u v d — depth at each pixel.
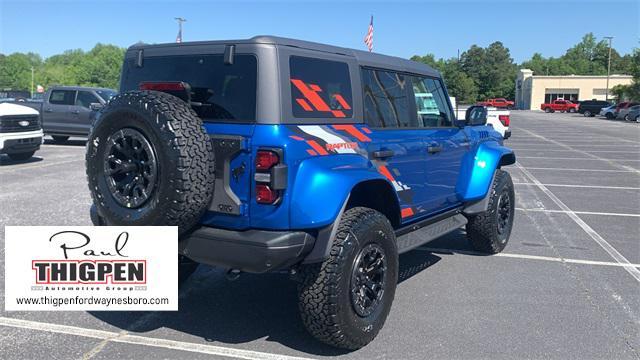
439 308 4.75
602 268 5.95
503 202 6.44
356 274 3.72
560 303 4.88
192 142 3.40
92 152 3.70
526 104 96.06
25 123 13.23
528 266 6.01
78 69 112.06
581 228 7.86
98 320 4.45
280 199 3.45
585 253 6.55
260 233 3.49
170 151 3.35
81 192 9.96
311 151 3.59
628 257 6.38
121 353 3.85
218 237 3.55
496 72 121.38
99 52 122.00
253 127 3.51
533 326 4.37
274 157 3.41
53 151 16.83
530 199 10.21
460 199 5.84
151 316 4.55
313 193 3.51
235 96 3.63
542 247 6.82
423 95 5.27
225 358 3.80
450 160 5.48
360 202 4.26
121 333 4.20
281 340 4.10
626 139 26.08
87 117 18.23
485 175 6.04
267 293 5.12
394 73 4.80
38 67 133.62
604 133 30.64
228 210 3.55
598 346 4.02
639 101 55.91
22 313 4.55
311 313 3.65
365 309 3.87
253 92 3.57
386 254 4.02
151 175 3.43
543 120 49.19
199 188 3.45
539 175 13.57
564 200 10.12
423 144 4.91
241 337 4.15
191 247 3.67
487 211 6.17
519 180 12.70
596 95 89.38
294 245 3.47
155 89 3.78
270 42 3.62
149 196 3.48
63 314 4.55
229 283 5.38
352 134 4.04
